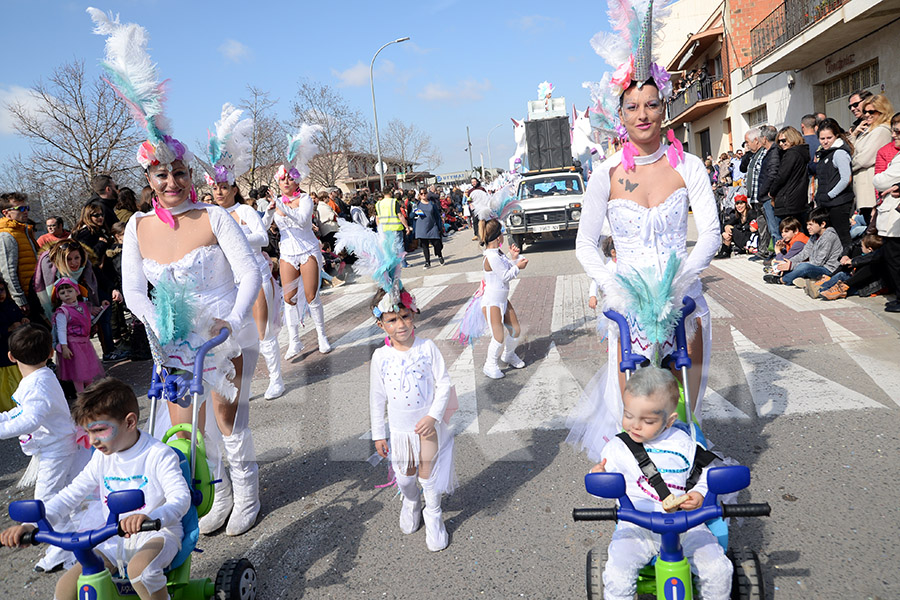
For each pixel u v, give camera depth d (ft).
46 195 90.22
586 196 10.98
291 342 15.66
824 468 11.73
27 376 12.00
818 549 9.48
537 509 11.46
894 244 20.13
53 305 20.02
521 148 60.75
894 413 13.61
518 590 9.32
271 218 19.63
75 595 7.92
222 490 11.78
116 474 8.58
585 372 13.58
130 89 9.77
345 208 50.21
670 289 8.86
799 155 28.04
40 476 12.10
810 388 15.24
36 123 88.22
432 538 10.56
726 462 8.38
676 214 10.33
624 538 7.86
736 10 76.07
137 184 92.32
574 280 27.86
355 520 11.74
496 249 15.62
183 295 9.59
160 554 7.88
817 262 24.66
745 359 17.25
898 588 8.50
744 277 27.84
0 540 7.48
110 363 25.49
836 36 45.52
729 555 7.88
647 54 9.97
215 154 16.39
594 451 11.28
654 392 7.77
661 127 10.63
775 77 63.57
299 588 9.89
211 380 9.95
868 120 25.31
